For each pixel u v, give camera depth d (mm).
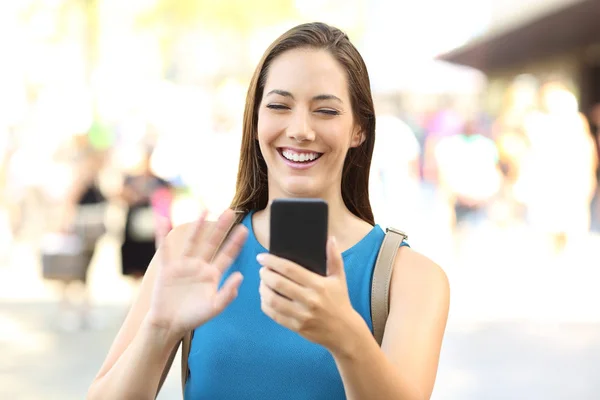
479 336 9188
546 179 14312
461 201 16297
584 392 7027
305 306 1947
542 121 14531
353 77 2445
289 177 2422
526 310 10602
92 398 2266
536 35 16875
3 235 18234
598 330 9422
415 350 2318
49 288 13445
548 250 15180
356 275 2447
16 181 18172
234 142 18953
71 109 23500
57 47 29234
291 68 2398
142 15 30062
